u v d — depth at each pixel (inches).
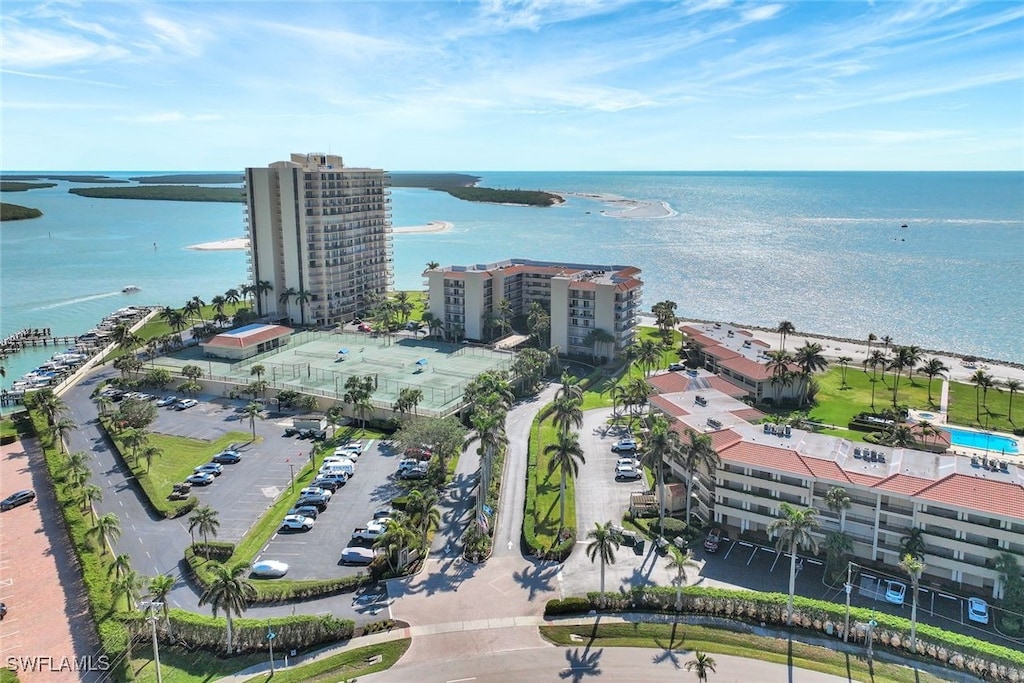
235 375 6318.9
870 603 3159.5
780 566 3472.0
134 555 3563.0
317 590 3221.0
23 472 4704.7
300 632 2896.2
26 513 4114.2
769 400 6023.6
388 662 2787.9
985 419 5541.3
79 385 6530.5
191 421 5482.3
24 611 3171.8
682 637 2945.4
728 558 3545.8
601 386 6471.5
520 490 4323.3
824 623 2972.4
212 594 2800.2
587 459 4766.2
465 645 2891.2
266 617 3053.6
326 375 6333.7
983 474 3373.5
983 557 3171.8
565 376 4948.3
